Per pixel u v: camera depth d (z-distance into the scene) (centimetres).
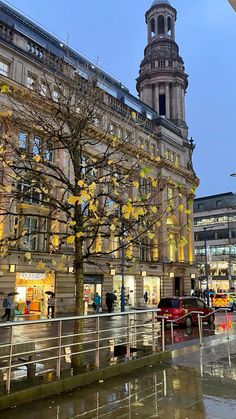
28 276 2848
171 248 4656
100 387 689
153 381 736
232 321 2436
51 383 643
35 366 790
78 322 842
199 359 954
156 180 1136
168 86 5716
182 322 2025
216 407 587
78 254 875
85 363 844
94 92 1145
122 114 3544
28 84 2916
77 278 873
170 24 6238
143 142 4356
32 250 2809
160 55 5825
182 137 5275
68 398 621
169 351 973
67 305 3050
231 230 7950
